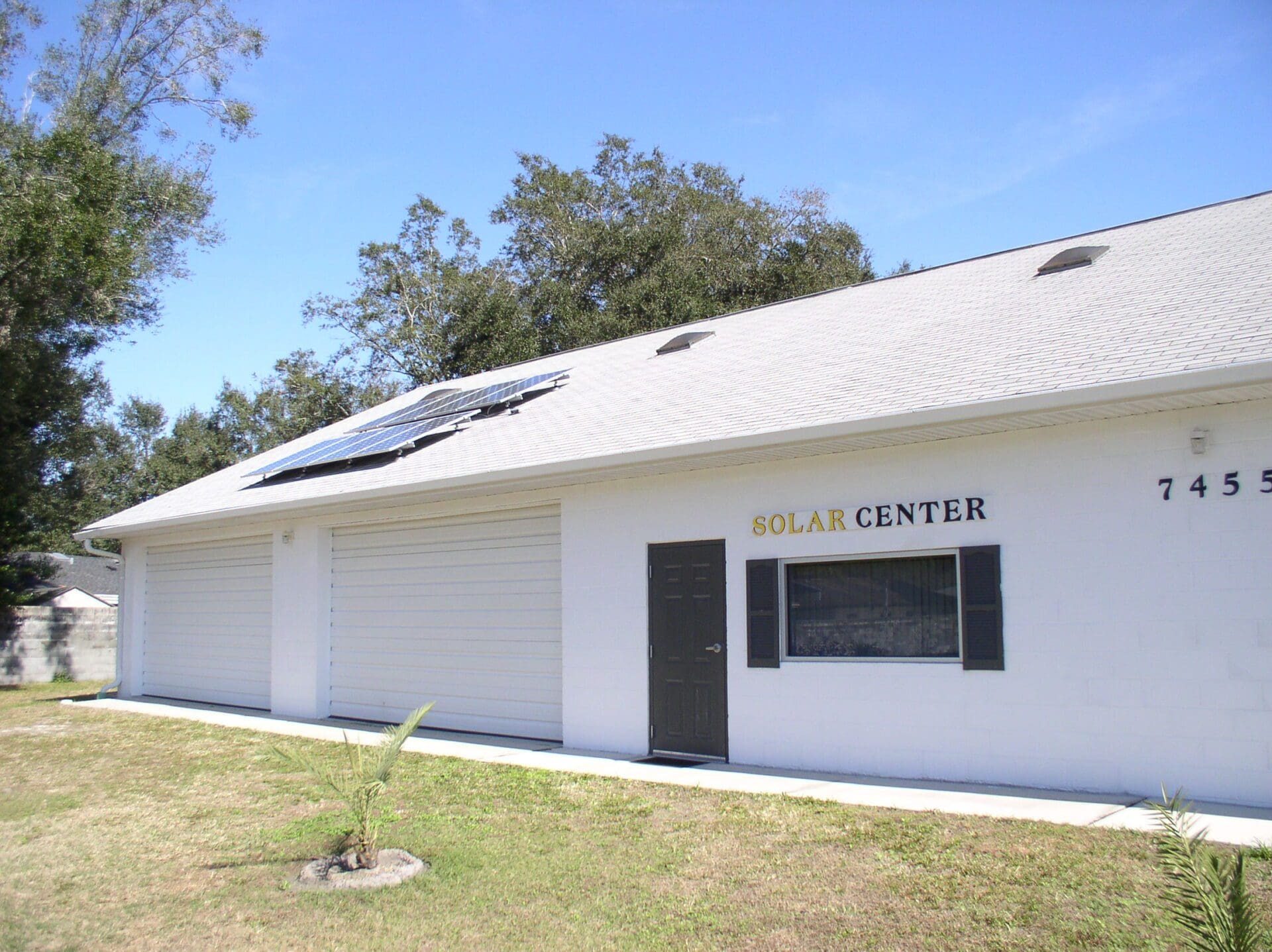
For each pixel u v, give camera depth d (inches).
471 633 505.0
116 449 1310.3
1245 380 259.4
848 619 365.7
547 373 637.3
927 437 338.6
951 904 216.4
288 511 556.7
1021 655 321.1
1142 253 425.7
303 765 281.1
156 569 737.6
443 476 462.0
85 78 1008.9
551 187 1525.6
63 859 292.8
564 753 425.1
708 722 396.8
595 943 212.8
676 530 413.1
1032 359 332.2
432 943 218.2
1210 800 284.2
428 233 1552.7
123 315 1015.0
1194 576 292.5
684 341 574.2
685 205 1504.7
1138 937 189.6
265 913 240.8
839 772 358.0
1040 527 320.8
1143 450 303.7
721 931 214.2
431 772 388.8
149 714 612.4
